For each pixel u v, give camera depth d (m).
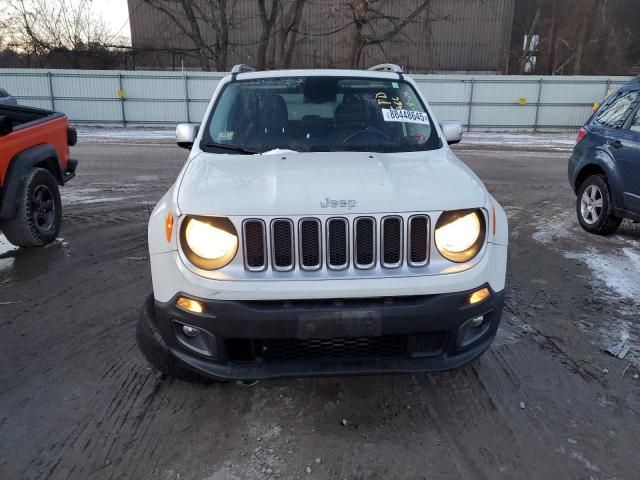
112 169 11.69
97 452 2.71
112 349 3.75
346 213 2.57
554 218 7.70
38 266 5.39
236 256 2.59
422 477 2.55
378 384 3.33
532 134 22.47
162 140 17.97
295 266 2.59
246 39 35.06
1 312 4.33
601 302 4.59
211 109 3.96
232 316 2.55
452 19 35.84
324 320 2.53
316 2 33.62
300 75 4.18
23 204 5.54
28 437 2.82
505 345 3.83
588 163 6.71
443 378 3.40
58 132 6.37
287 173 2.92
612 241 6.45
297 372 2.65
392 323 2.57
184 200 2.71
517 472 2.59
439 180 2.88
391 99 3.99
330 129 3.71
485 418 3.01
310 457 2.69
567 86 22.86
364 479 2.54
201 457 2.68
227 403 3.13
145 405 3.11
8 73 22.66
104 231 6.62
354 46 27.38
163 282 2.71
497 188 10.13
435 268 2.65
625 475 2.57
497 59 36.75
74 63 31.84
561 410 3.08
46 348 3.76
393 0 34.66
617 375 3.46
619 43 36.25
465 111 23.14
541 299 4.64
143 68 33.94
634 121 6.18
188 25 34.97
